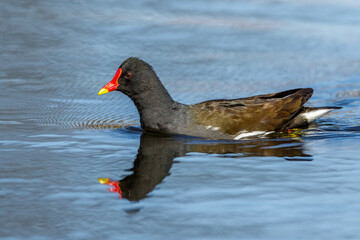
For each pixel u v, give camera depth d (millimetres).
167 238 7000
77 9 24266
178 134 12266
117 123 13328
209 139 12008
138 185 8805
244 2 25984
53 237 7047
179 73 17453
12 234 7129
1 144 11094
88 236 7074
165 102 12508
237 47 20219
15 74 17297
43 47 19875
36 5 24531
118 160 10188
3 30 21344
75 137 11852
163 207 7938
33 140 11484
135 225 7367
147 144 11406
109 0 25859
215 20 23266
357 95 15688
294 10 24750
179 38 20984
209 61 18719
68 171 9484
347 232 7098
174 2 25781
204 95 15453
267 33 21781
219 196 8328
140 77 12477
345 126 13039
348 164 9867
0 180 8945
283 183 8891
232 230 7191
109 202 8148
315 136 12172
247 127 12320
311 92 13398
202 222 7434
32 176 9180
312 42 20781
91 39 20750
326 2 25984
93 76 17250
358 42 20688
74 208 7914
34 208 7895
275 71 17844
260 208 7871
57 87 16266
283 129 12789
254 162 10094
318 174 9336
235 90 15914
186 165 9906
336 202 8062
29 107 14383
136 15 23688
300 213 7695
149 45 20125
